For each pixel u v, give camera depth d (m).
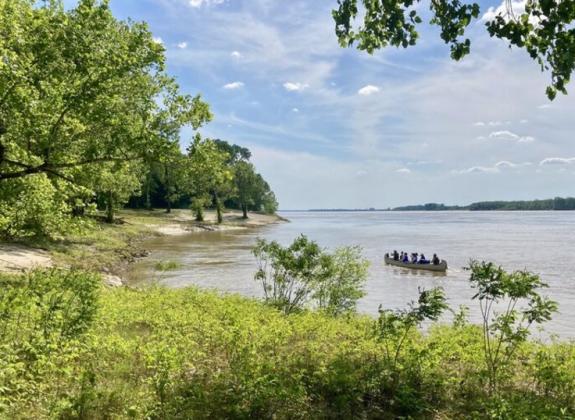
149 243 49.88
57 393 6.10
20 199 15.33
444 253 46.34
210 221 85.62
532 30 6.97
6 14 10.52
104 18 11.94
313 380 7.01
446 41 7.56
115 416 5.67
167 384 6.43
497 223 124.31
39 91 11.22
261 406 6.00
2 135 11.27
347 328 11.90
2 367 6.17
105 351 7.89
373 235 75.31
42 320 8.58
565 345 10.96
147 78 13.34
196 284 25.81
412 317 8.24
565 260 39.47
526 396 7.10
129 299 13.91
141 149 11.72
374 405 6.54
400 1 7.81
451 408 6.60
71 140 11.94
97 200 52.00
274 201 141.62
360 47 8.80
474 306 21.78
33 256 24.38
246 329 9.94
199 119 13.17
